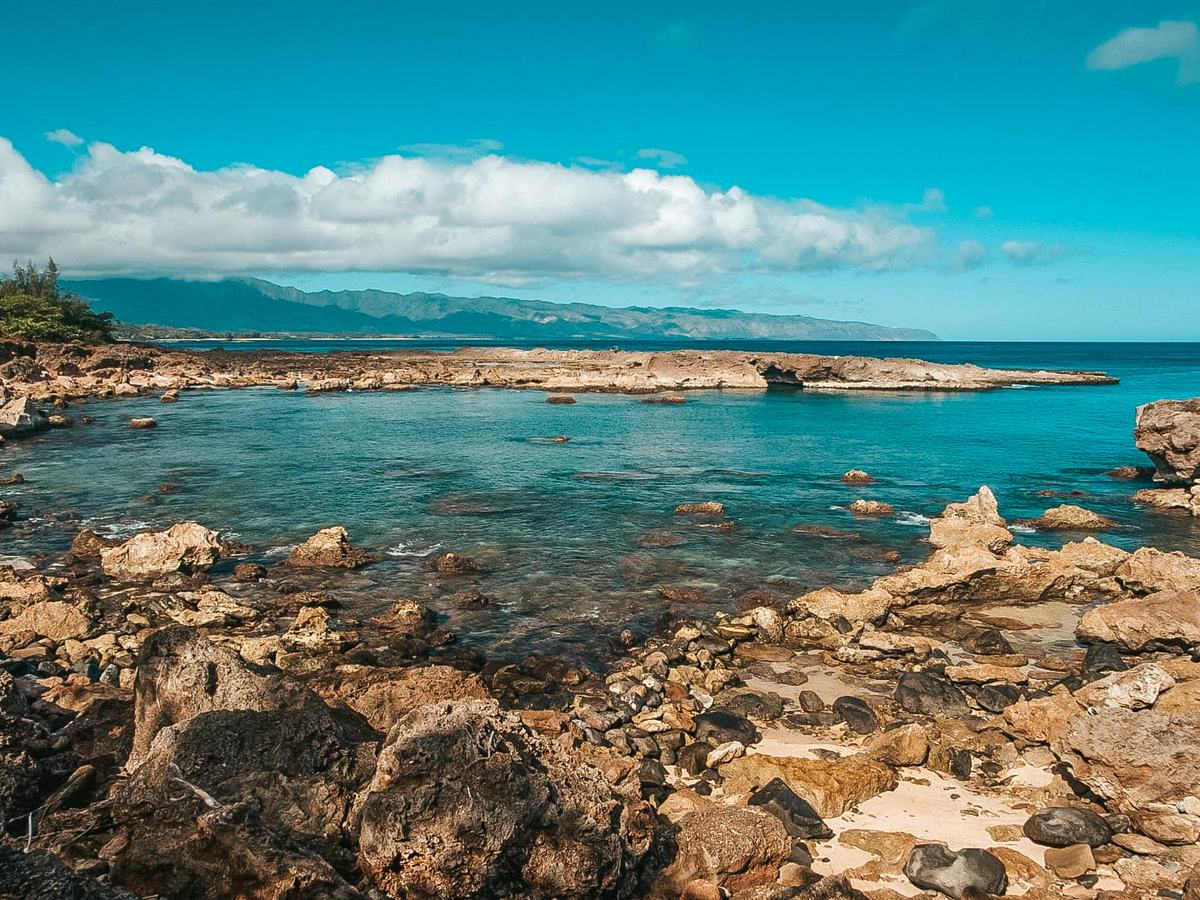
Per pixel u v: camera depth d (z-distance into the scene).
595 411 69.69
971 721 13.32
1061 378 110.00
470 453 44.00
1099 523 28.44
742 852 8.32
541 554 24.22
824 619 18.47
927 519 29.30
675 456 44.00
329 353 153.25
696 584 21.69
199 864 6.89
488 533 26.59
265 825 7.42
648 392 92.56
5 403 54.34
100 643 16.12
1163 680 11.19
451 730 7.76
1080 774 10.35
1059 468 41.03
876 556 24.34
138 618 17.83
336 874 6.91
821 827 9.66
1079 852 9.10
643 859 8.38
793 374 100.19
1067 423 61.44
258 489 33.34
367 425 57.00
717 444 49.00
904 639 16.94
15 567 22.41
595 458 42.91
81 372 89.94
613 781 10.42
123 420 57.84
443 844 6.86
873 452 46.03
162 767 8.14
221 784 7.91
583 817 7.65
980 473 39.44
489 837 6.96
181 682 9.60
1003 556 21.97
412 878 6.91
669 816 9.91
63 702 12.53
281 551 24.28
